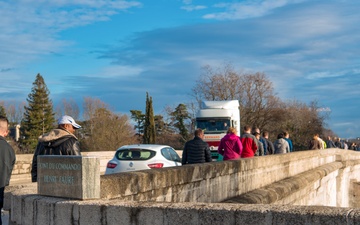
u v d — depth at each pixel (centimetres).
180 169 786
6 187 688
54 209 523
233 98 6812
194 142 1280
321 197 2062
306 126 7331
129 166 1669
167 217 443
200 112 3397
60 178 541
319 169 2075
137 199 646
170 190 748
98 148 6062
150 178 684
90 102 6962
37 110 6588
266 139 1989
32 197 558
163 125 8019
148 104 6894
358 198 2917
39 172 571
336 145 3694
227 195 1020
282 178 1521
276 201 1264
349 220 354
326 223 361
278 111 6919
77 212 502
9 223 624
